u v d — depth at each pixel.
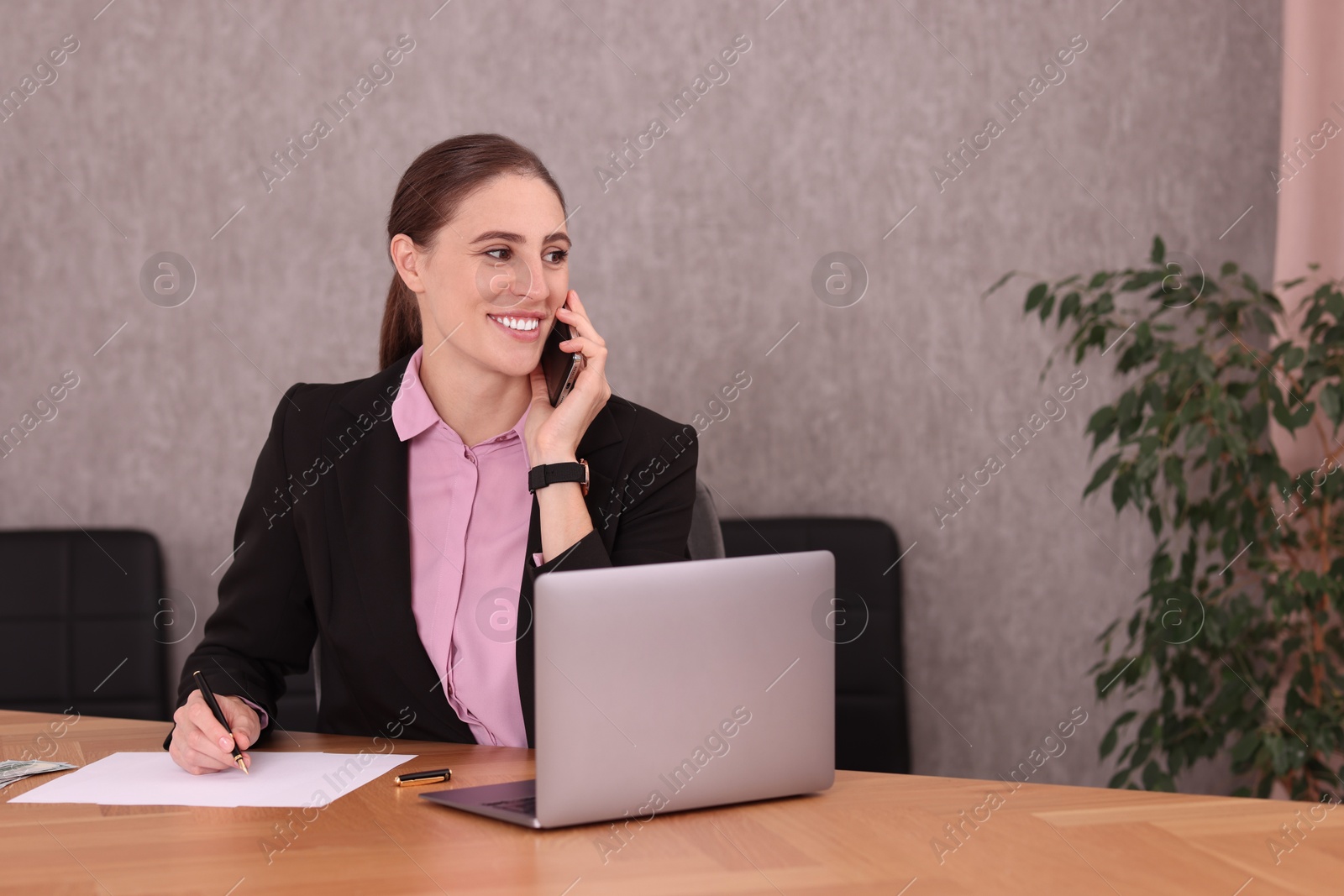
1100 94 2.58
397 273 1.59
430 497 1.50
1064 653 2.62
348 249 2.57
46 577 2.42
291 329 2.58
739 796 1.05
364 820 1.02
